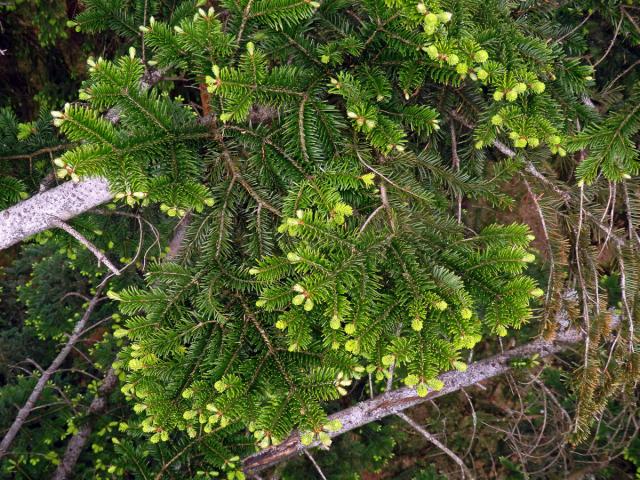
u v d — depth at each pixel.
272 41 2.00
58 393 7.07
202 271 2.08
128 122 1.83
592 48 3.67
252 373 1.83
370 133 1.88
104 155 1.63
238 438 2.98
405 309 1.76
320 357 1.88
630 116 2.05
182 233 4.73
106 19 2.61
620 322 2.94
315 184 1.87
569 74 2.22
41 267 7.08
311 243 1.91
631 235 2.78
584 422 2.93
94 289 6.13
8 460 5.39
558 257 2.82
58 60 4.72
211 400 1.78
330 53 1.94
